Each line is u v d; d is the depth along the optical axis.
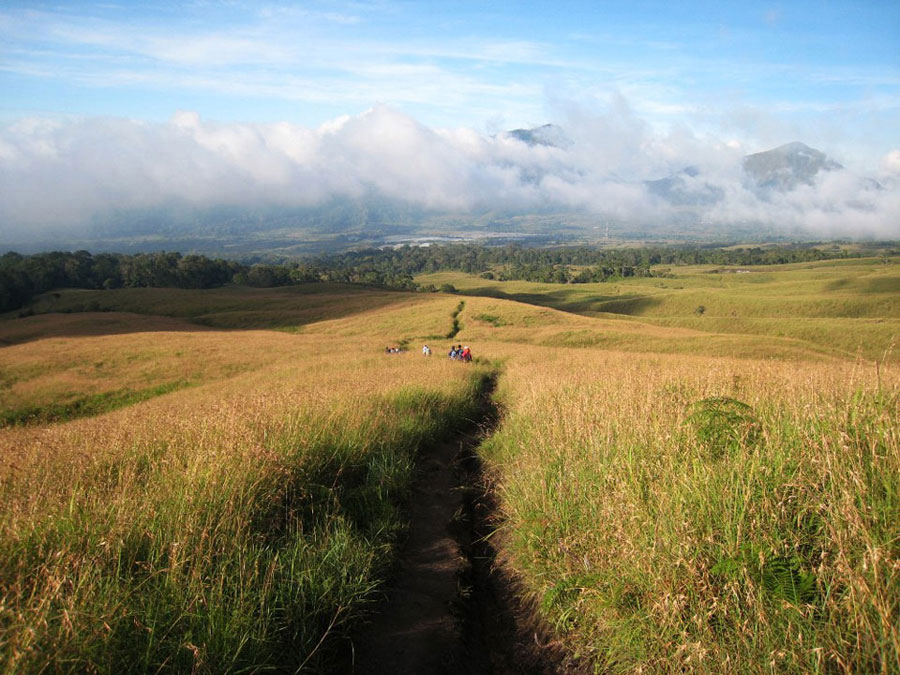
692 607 2.94
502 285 161.62
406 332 54.09
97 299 82.75
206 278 115.81
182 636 2.89
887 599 2.43
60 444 6.01
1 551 3.37
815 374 5.93
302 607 3.47
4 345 45.31
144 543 3.73
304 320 66.00
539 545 4.35
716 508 3.45
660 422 5.06
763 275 174.62
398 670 3.40
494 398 15.07
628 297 121.00
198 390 24.55
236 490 4.51
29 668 2.45
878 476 3.10
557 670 3.41
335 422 7.20
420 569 4.76
